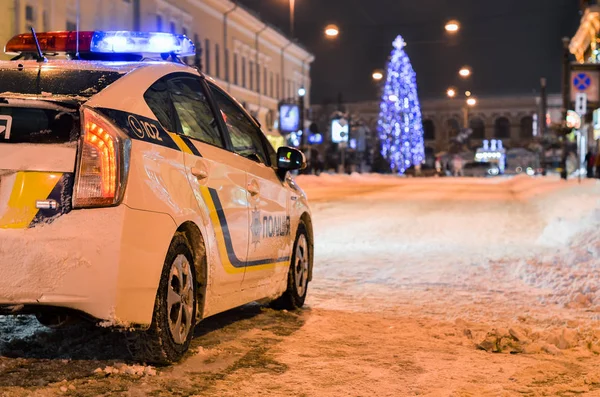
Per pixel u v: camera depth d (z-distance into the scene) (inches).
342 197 1205.7
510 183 2007.9
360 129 3225.9
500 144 4456.2
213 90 243.6
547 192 1181.7
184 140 207.6
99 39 230.5
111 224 170.4
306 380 194.5
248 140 263.7
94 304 169.2
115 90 190.4
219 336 239.6
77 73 199.9
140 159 180.9
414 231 644.1
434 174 3184.1
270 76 2721.5
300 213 291.1
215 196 216.2
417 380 197.0
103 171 171.8
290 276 282.8
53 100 175.8
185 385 183.5
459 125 4827.8
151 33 230.5
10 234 166.4
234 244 227.1
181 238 196.9
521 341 234.5
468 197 1225.4
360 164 3334.2
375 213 860.0
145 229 178.1
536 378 199.8
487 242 558.9
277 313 281.4
